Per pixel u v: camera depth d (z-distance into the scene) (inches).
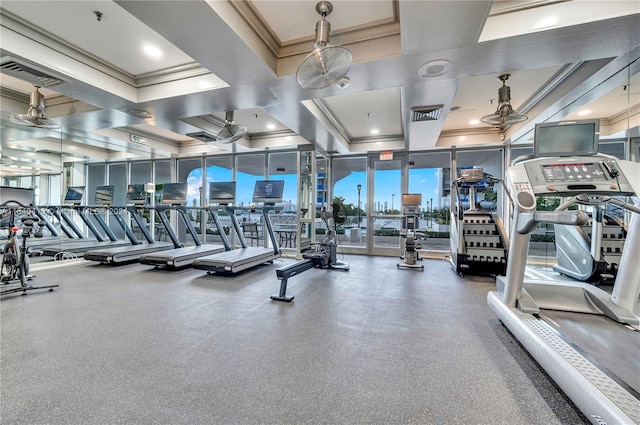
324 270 218.7
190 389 71.3
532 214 85.1
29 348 91.7
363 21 112.3
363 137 284.4
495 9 98.8
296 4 103.7
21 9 106.0
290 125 205.0
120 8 106.3
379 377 77.1
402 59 114.3
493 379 76.3
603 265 141.1
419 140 237.3
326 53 95.9
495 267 196.1
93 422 60.1
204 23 94.8
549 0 94.0
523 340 86.5
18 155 219.9
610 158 92.7
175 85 153.9
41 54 122.2
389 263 252.5
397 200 302.7
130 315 121.2
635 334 86.9
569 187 90.5
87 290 158.9
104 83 146.2
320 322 115.1
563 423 60.3
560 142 92.3
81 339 98.3
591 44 102.5
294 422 60.6
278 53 130.1
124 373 78.0
